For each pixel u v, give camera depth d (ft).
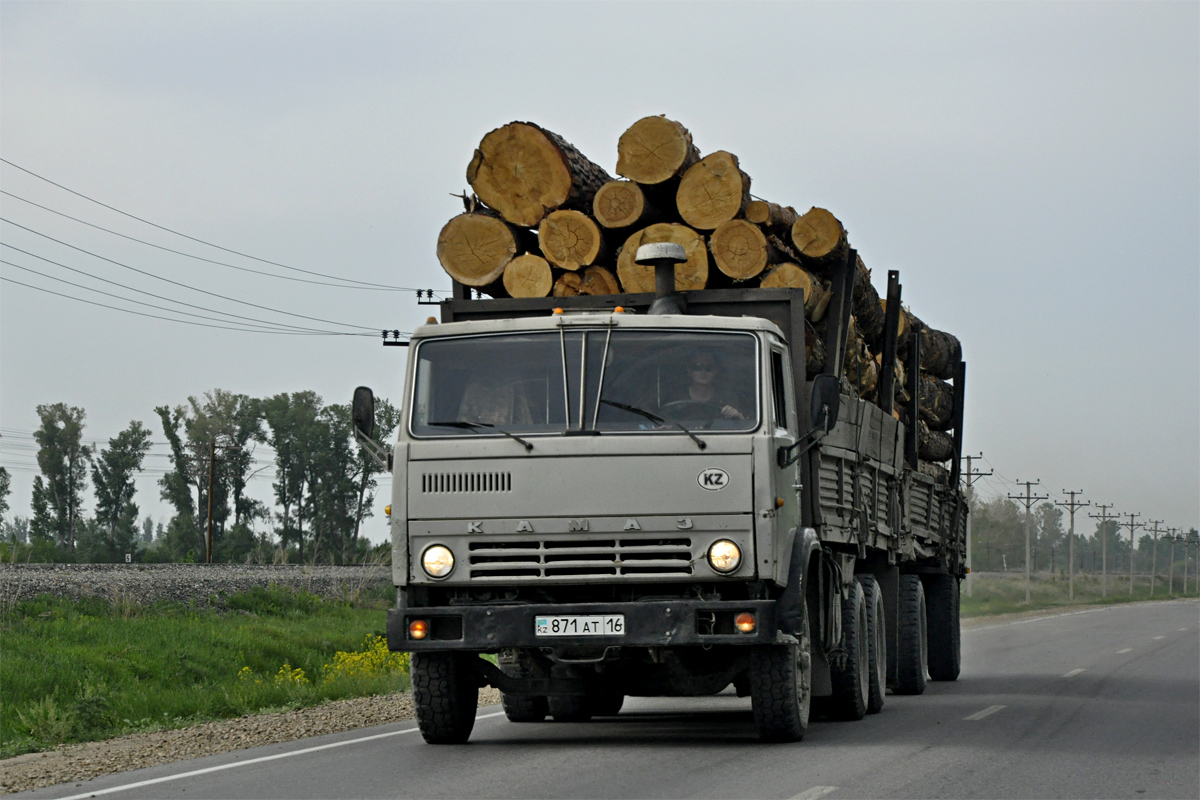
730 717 54.03
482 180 49.73
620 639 37.91
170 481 404.16
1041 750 42.09
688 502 38.09
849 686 50.78
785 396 41.98
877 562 61.67
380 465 41.96
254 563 233.76
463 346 40.60
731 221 48.39
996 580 442.09
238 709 65.72
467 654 43.39
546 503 38.45
